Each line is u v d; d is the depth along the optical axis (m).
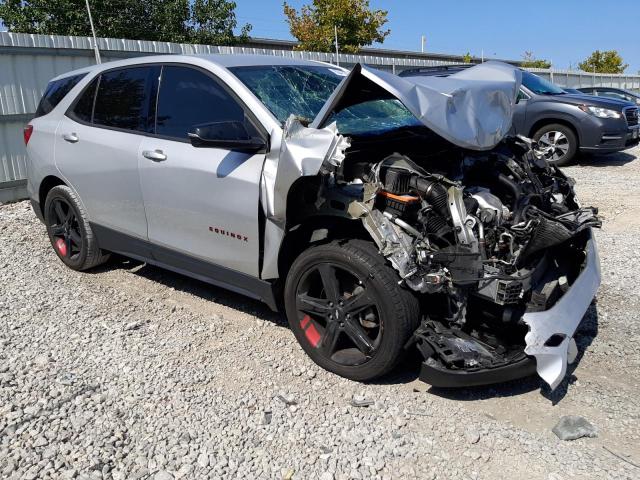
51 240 5.39
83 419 3.11
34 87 8.34
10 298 4.68
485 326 3.40
